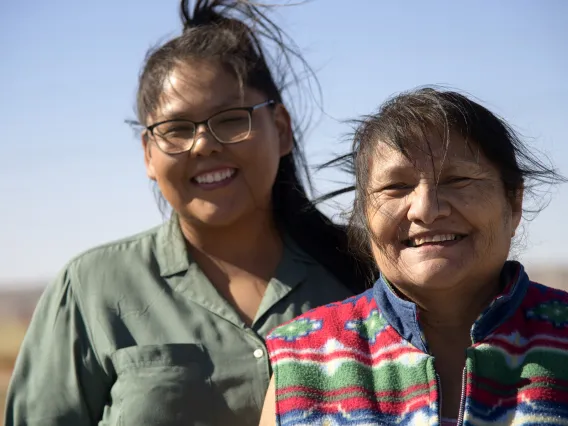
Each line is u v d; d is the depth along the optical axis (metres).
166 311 3.13
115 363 3.05
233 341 3.09
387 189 2.46
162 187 3.22
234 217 3.18
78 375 3.09
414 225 2.42
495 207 2.43
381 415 2.37
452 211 2.40
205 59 3.19
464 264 2.39
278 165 3.40
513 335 2.40
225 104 3.16
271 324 3.15
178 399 2.96
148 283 3.20
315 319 2.59
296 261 3.32
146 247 3.30
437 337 2.52
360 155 2.57
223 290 3.26
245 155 3.16
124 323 3.11
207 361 3.04
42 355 3.15
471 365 2.35
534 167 2.62
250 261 3.31
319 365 2.49
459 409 2.36
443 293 2.45
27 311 28.17
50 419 3.07
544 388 2.31
